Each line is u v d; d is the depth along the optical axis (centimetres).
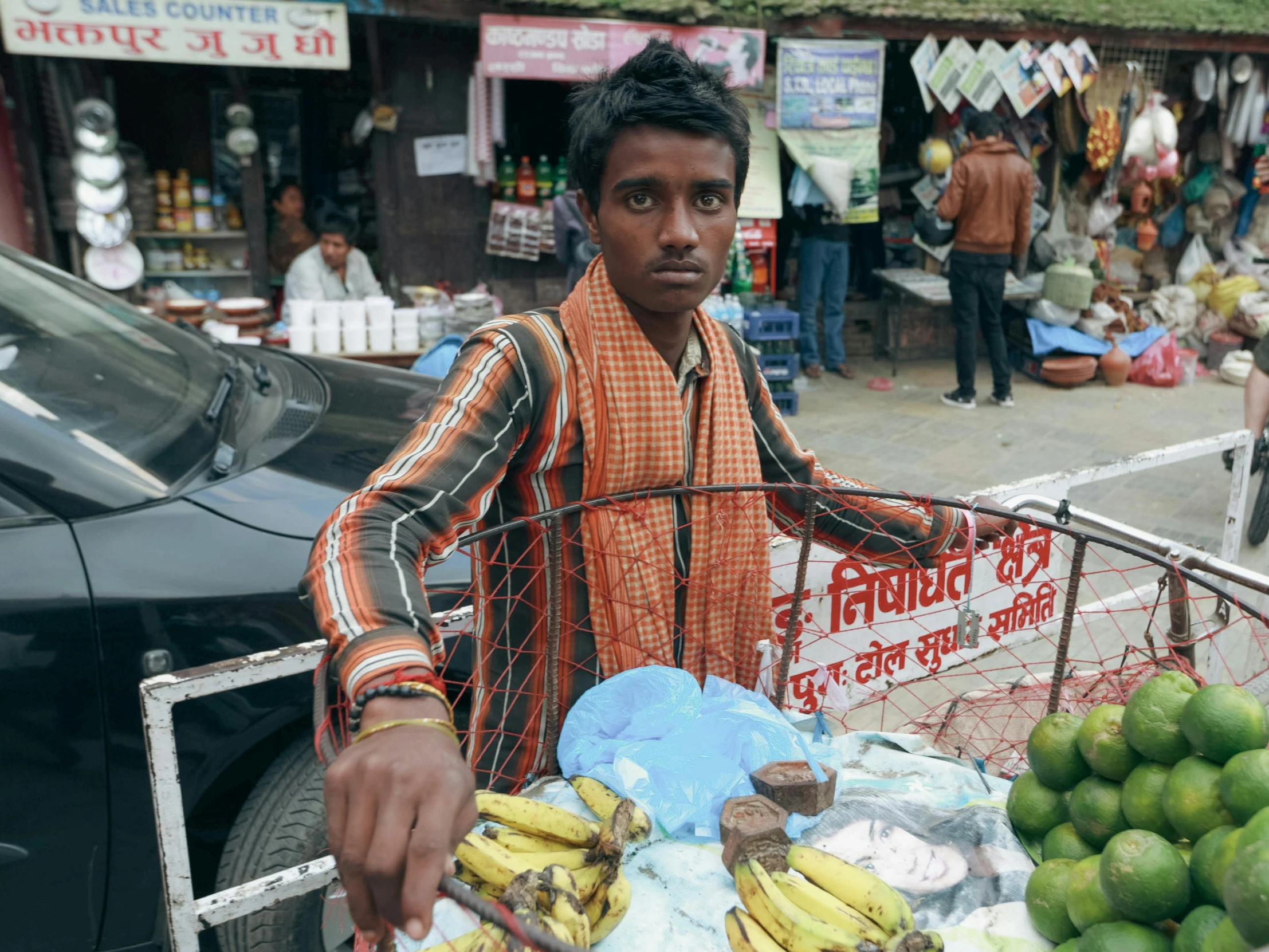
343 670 95
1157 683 132
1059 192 926
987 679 291
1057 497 287
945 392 841
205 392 278
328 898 184
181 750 203
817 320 943
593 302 141
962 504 170
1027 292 874
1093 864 126
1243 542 514
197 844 221
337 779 84
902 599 281
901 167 946
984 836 146
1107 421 766
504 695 153
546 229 742
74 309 288
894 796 155
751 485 153
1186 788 125
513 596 149
